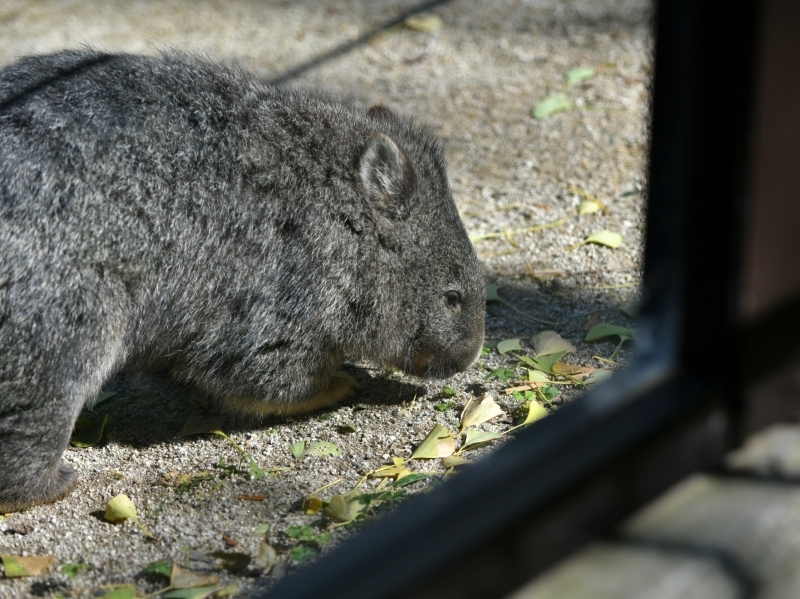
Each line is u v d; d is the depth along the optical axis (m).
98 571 4.72
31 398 5.14
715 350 2.87
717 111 2.68
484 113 10.05
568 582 2.55
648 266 2.95
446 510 2.44
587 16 12.27
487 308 7.29
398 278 6.17
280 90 6.47
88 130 5.39
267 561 4.54
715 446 2.95
